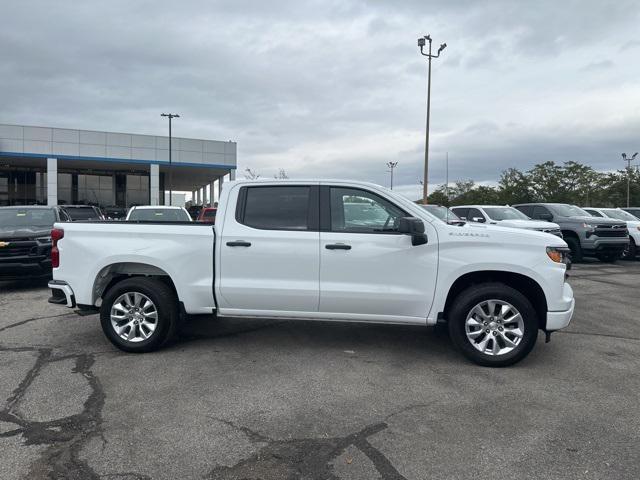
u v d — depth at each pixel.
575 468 3.16
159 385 4.51
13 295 9.20
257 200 5.41
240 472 3.09
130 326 5.45
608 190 45.62
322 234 5.21
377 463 3.21
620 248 14.72
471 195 48.84
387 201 5.27
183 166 41.66
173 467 3.14
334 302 5.21
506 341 5.04
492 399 4.26
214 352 5.51
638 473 3.10
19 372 4.83
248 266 5.29
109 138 38.91
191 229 5.37
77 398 4.20
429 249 5.09
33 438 3.50
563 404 4.16
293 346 5.77
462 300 5.05
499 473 3.10
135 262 5.42
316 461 3.23
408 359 5.32
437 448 3.40
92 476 3.03
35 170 46.12
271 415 3.90
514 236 5.06
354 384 4.58
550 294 4.99
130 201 49.12
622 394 4.39
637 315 7.67
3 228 10.38
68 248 5.56
